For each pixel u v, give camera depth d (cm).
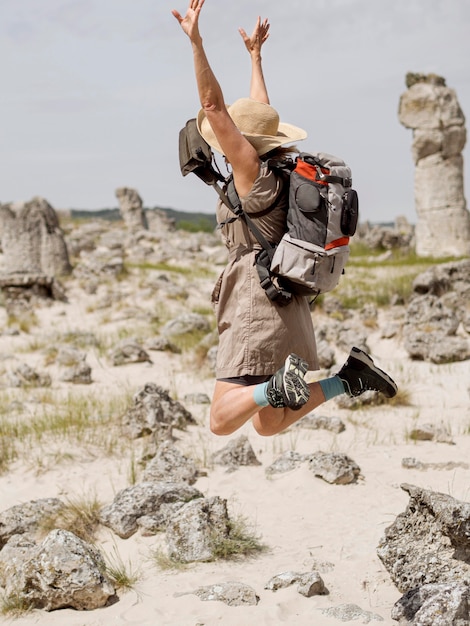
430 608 435
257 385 397
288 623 477
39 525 697
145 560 615
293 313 413
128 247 3622
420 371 1295
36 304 2039
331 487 752
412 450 877
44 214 2436
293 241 389
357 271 2491
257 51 505
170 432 959
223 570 579
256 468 832
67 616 525
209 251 3675
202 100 388
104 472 857
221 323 422
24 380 1345
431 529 523
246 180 395
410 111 2995
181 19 385
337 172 393
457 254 2941
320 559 586
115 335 1744
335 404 1084
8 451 927
